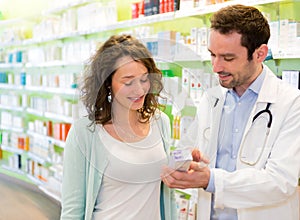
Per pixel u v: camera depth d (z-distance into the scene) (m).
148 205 1.34
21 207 1.43
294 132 1.49
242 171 1.48
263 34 1.51
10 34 5.92
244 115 1.66
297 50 2.22
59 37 4.70
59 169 4.40
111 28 3.81
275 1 2.30
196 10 2.81
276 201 1.46
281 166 1.45
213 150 1.60
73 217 1.34
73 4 4.48
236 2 2.50
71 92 4.34
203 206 1.72
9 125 5.79
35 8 5.60
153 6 3.35
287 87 1.62
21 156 5.44
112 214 1.32
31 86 5.31
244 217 1.60
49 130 4.98
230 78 1.54
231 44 1.46
